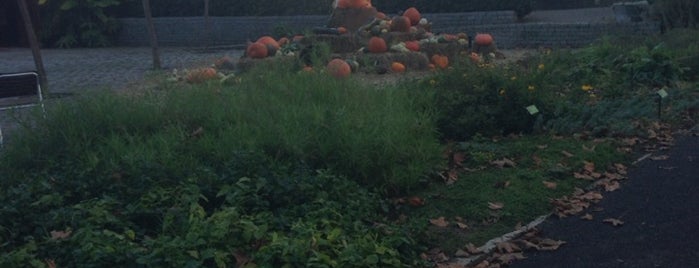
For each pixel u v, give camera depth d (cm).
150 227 616
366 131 753
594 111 961
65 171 712
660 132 909
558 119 923
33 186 668
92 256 525
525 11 2295
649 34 1691
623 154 826
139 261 518
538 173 763
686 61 1221
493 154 815
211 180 668
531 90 937
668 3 1767
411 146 752
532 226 655
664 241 605
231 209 592
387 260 554
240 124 777
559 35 1997
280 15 2523
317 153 741
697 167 773
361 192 678
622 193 716
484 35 1633
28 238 575
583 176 757
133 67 1898
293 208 634
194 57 2103
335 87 889
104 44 2577
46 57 2266
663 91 955
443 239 633
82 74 1784
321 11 2492
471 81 954
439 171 763
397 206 692
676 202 684
